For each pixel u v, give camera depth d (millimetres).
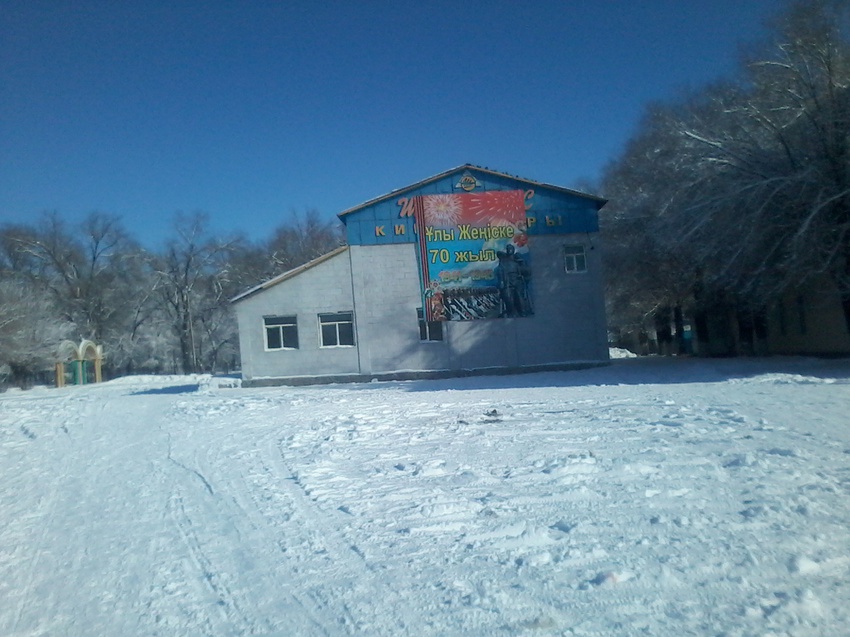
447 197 32906
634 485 8406
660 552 6168
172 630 5211
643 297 39781
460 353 32688
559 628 4840
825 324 30578
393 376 32500
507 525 7133
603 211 38656
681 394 17516
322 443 12609
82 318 67625
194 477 10508
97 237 68562
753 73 26734
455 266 32812
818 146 24469
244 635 5051
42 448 14586
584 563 6020
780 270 25203
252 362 32594
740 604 5078
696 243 27297
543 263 33062
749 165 25672
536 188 33156
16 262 68062
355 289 32688
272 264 71562
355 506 8195
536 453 10570
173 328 71062
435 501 8156
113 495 9688
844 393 15969
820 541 6273
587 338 32906
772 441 10609
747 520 6902
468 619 5055
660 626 4793
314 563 6430
